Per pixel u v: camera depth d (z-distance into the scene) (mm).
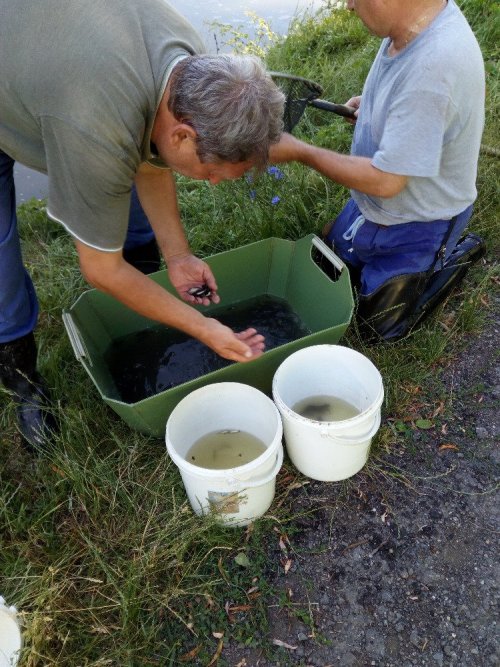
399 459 1789
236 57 1154
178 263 1940
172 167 1324
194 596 1531
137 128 1163
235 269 2213
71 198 1207
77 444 1796
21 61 1124
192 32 1282
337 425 1496
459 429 1854
